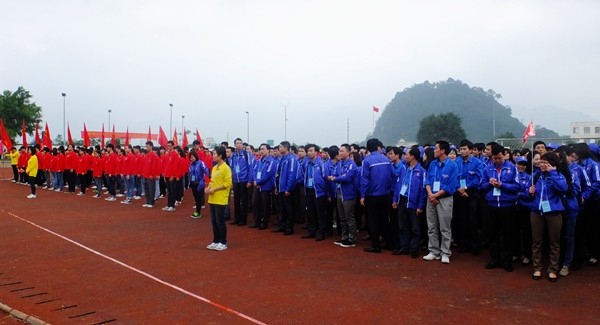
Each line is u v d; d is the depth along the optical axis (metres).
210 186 8.78
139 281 6.50
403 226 8.40
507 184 7.16
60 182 20.53
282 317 5.08
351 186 9.01
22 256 7.98
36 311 5.27
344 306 5.46
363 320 4.99
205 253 8.38
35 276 6.73
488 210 7.37
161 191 18.64
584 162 7.44
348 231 9.14
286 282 6.49
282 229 10.80
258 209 11.50
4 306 5.35
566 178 6.52
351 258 8.07
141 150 16.22
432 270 7.21
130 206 15.27
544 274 6.95
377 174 8.51
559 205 6.51
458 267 7.43
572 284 6.42
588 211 7.47
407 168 8.46
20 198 17.23
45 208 14.39
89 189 21.34
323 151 11.20
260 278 6.70
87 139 25.62
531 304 5.54
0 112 46.41
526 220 7.63
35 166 17.38
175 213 13.67
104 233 10.26
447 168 7.68
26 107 48.47
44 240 9.38
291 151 11.04
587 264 7.67
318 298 5.76
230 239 9.85
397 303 5.57
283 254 8.37
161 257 8.01
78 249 8.57
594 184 7.29
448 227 7.72
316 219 10.19
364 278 6.72
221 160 8.84
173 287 6.21
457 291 6.08
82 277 6.70
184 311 5.27
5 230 10.48
